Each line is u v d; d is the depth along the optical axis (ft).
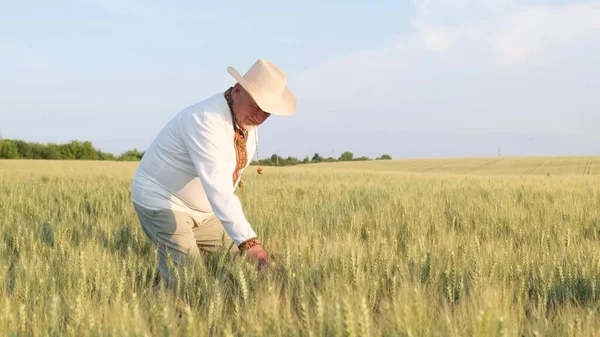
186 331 7.93
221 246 14.85
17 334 8.48
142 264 13.26
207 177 12.79
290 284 10.99
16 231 17.72
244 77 13.00
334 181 61.16
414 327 8.02
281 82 12.92
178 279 11.46
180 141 13.58
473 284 11.09
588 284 11.66
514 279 12.00
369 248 14.07
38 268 12.09
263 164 294.87
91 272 11.51
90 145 282.56
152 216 14.24
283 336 8.29
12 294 10.48
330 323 8.21
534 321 9.14
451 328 8.00
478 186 43.11
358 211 22.66
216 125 12.97
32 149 271.28
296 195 34.42
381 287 11.35
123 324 8.43
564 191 34.40
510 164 247.29
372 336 8.09
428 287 11.07
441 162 271.69
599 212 24.23
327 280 10.41
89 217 23.21
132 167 129.59
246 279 11.38
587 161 246.27
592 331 8.56
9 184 44.21
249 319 8.70
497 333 7.29
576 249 14.42
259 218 19.89
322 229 18.99
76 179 58.95
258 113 13.20
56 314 8.66
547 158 269.64
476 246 13.80
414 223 19.44
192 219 14.61
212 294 10.60
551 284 11.62
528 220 21.09
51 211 24.53
